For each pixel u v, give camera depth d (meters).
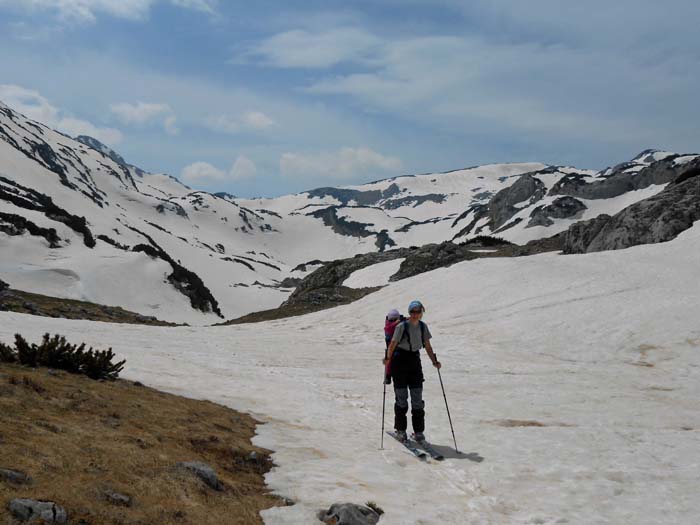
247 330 31.70
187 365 16.97
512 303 28.97
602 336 22.47
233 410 11.00
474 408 13.02
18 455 5.37
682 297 25.09
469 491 7.50
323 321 33.97
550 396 14.55
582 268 32.56
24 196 159.00
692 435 10.57
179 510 5.25
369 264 67.94
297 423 10.60
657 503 7.00
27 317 27.16
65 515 4.43
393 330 9.95
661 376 17.36
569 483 7.72
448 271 37.56
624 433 10.62
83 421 7.34
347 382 16.09
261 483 6.93
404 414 9.86
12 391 7.76
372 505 6.37
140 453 6.46
